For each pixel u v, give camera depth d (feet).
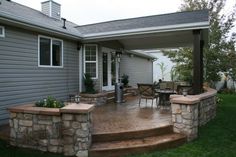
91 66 32.91
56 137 14.66
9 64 20.71
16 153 14.57
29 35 23.13
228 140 17.84
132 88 42.37
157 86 33.94
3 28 20.08
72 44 30.50
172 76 59.11
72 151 14.08
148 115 22.12
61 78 28.17
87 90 30.83
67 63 29.37
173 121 17.95
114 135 15.92
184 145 16.48
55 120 14.66
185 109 17.39
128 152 14.56
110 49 37.32
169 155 14.49
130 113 23.29
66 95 29.12
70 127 14.10
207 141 17.47
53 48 26.86
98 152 14.15
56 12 34.35
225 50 48.06
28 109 15.23
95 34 29.04
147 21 29.35
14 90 21.24
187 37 31.53
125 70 47.42
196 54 23.85
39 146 15.08
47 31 24.02
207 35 27.04
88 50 32.71
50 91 26.13
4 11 19.72
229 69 49.88
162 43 37.83
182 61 51.21
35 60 23.93
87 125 13.97
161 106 27.91
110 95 33.63
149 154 14.64
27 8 31.37
